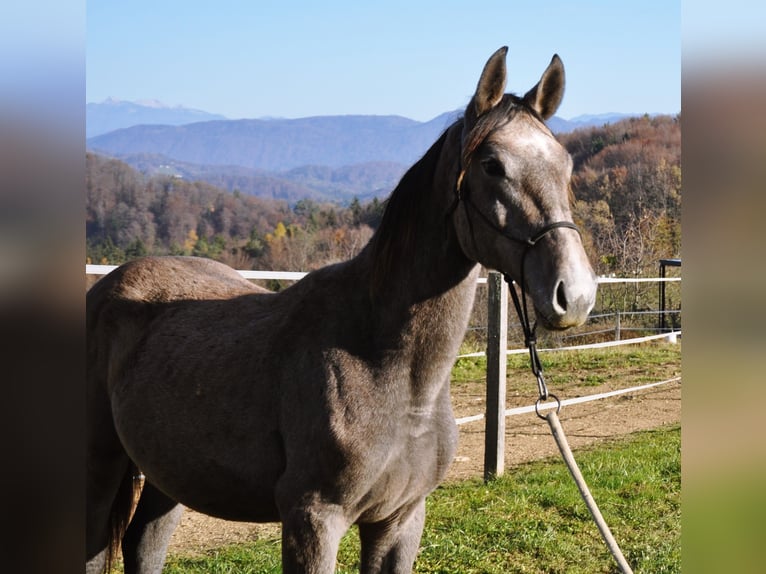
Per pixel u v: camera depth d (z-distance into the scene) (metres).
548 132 2.35
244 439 2.63
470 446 7.07
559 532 4.59
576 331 15.03
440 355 2.48
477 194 2.33
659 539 4.46
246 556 4.02
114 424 3.14
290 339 2.61
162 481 2.89
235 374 2.70
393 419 2.43
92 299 3.37
